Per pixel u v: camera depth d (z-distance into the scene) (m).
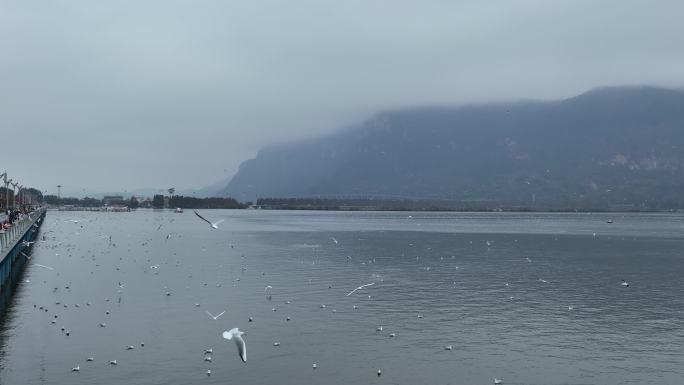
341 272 93.19
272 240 159.62
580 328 59.06
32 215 155.50
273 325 59.19
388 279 86.19
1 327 57.50
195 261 106.75
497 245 147.00
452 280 85.69
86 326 58.09
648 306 68.75
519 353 51.56
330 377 45.75
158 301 69.44
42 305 66.69
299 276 88.69
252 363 48.38
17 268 93.56
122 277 86.44
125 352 50.56
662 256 121.38
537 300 71.69
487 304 69.06
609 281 86.12
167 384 43.88
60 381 44.19
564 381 45.66
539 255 122.38
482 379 45.88
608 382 45.50
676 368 48.31
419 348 52.56
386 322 60.62
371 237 175.00
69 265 98.81
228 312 64.25
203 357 49.56
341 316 62.81
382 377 46.03
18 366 47.06
